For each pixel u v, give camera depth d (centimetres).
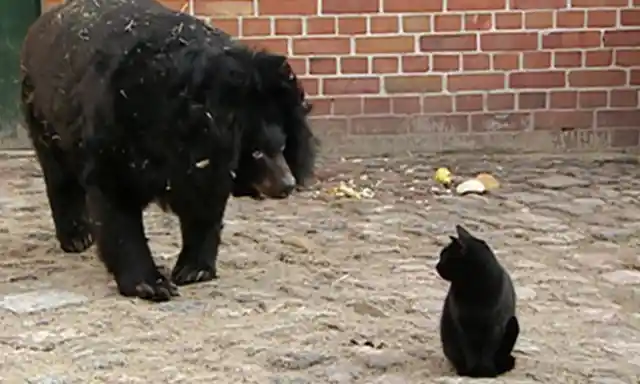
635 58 1046
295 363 523
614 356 536
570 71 1047
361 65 1038
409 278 673
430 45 1038
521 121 1051
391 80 1041
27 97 714
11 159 1032
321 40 1031
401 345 550
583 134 1054
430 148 1052
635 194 907
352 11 1027
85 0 683
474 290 484
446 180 941
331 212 853
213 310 609
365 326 579
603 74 1047
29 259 716
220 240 679
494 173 980
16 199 889
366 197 900
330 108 1043
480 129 1051
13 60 1060
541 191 919
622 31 1042
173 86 576
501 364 508
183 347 547
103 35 626
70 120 643
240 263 705
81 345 550
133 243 634
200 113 570
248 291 645
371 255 729
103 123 605
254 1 1022
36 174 978
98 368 519
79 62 634
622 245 757
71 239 730
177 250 739
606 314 605
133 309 609
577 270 694
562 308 616
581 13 1038
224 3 1021
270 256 724
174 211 633
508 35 1039
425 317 596
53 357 534
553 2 1034
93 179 625
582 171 988
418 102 1046
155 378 505
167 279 640
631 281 670
